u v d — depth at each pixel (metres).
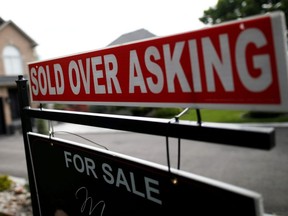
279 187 4.64
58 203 1.63
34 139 1.77
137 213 1.16
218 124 0.88
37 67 1.68
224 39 0.83
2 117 17.58
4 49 18.67
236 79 0.82
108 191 1.29
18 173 7.30
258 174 5.47
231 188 0.82
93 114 1.34
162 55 1.01
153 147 9.00
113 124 1.23
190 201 0.94
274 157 6.55
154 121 1.06
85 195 1.43
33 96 1.76
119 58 1.18
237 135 0.81
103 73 1.27
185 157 7.29
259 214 0.76
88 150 1.38
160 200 1.05
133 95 1.15
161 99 1.04
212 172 5.91
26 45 19.91
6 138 15.74
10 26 18.95
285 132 8.88
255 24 0.76
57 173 1.61
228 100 0.84
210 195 0.88
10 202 4.40
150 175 1.08
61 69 1.50
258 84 0.77
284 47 0.71
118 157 1.21
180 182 0.97
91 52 1.31
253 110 0.79
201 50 0.89
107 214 1.31
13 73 19.20
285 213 3.67
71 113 1.47
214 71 0.86
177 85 0.98
